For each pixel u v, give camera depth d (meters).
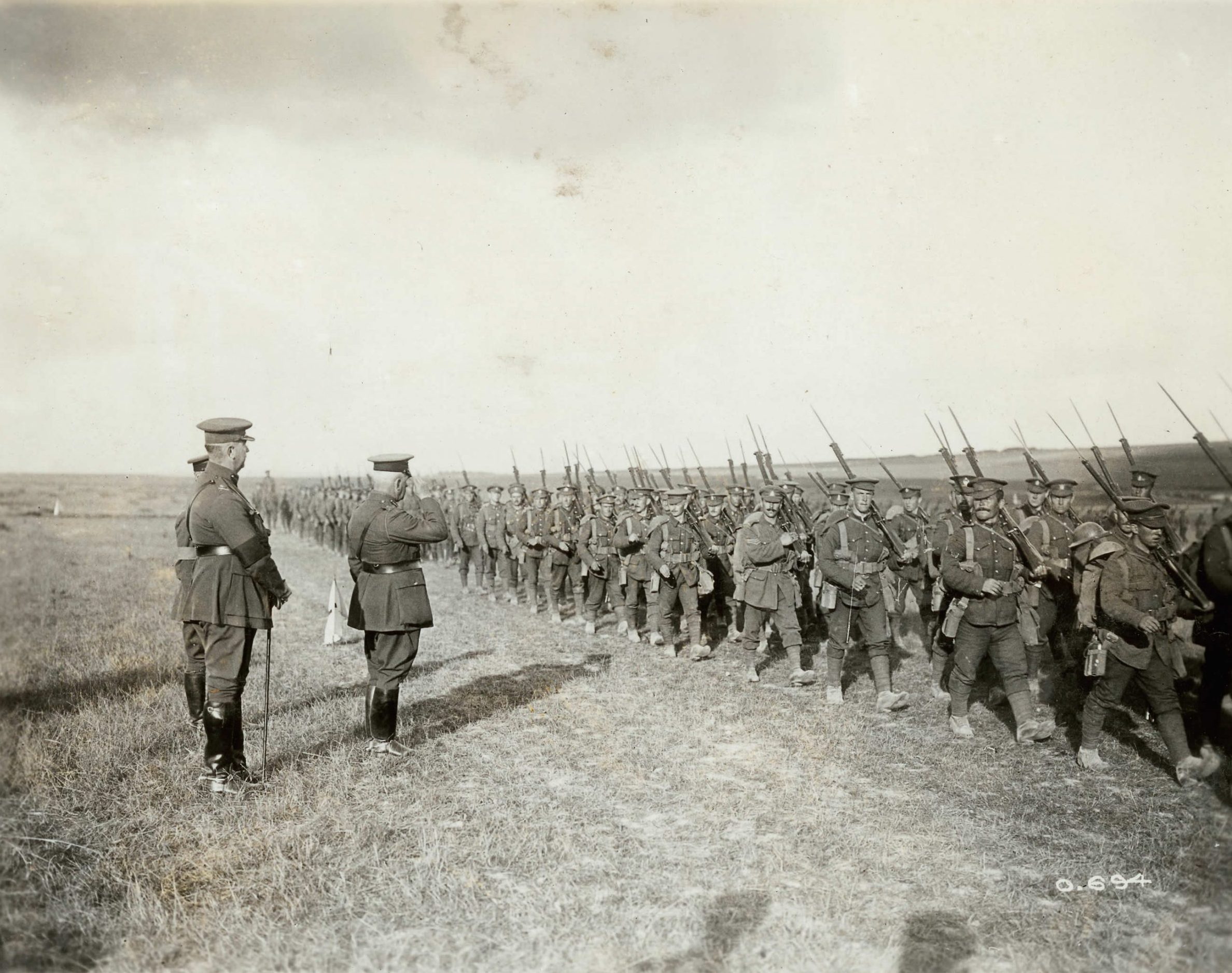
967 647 6.28
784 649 9.62
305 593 14.66
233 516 4.91
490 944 3.53
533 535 12.24
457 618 12.22
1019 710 6.18
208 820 4.56
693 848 4.45
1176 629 8.28
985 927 3.67
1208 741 5.29
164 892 3.83
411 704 7.12
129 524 26.05
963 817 4.86
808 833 4.63
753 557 7.85
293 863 4.11
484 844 4.41
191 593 4.95
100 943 3.46
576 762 5.77
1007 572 6.17
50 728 5.71
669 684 7.92
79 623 10.04
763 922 3.70
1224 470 5.38
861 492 7.12
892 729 6.53
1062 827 4.71
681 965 3.37
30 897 3.66
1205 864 4.07
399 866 4.17
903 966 3.37
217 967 3.33
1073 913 3.78
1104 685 5.45
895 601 9.47
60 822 4.43
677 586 9.12
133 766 5.28
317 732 6.22
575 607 12.61
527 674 8.30
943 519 6.54
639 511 10.55
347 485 22.88
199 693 5.95
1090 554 5.48
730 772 5.61
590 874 4.15
